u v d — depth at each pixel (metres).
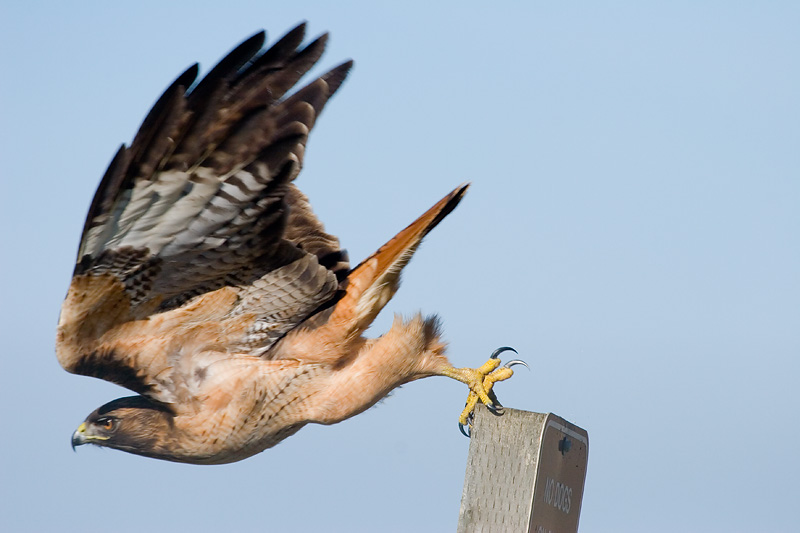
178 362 10.98
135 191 9.18
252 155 9.43
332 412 11.38
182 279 10.27
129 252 9.71
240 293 10.73
